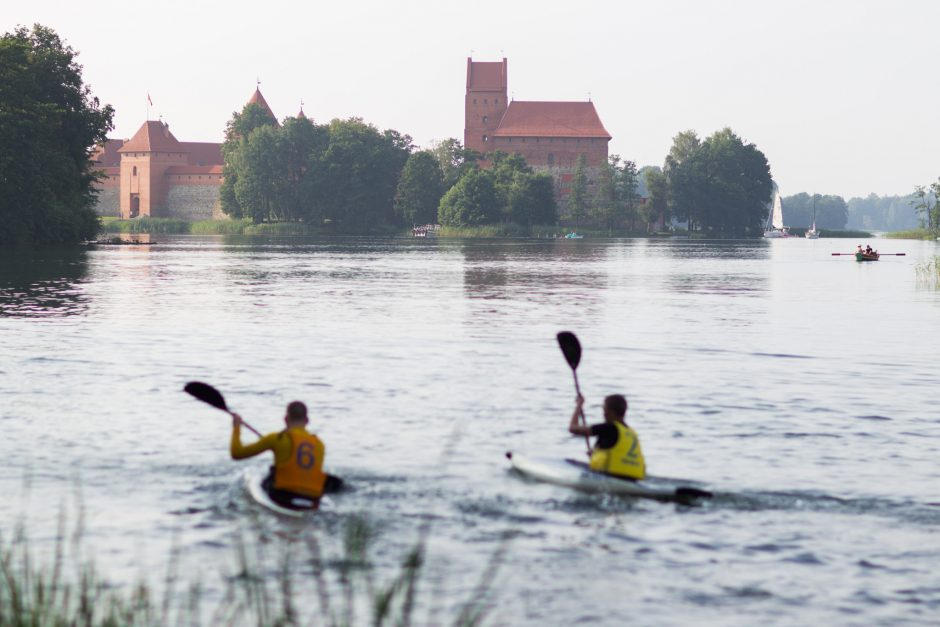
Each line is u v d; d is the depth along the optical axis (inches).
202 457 827.4
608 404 765.9
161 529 636.7
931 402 1130.0
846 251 6840.6
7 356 1378.0
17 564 563.2
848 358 1482.5
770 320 2047.2
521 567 582.9
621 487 726.5
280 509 675.4
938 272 3580.2
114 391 1125.7
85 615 446.3
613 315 2111.2
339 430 948.6
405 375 1270.9
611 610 524.4
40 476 763.4
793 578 573.9
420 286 2925.7
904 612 528.7
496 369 1330.0
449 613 514.0
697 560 601.3
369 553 600.4
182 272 3440.0
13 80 4778.5
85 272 3297.2
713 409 1080.8
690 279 3449.8
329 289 2751.0
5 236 4847.4
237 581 549.3
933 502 727.1
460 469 800.9
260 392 1139.9
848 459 857.5
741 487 762.8
